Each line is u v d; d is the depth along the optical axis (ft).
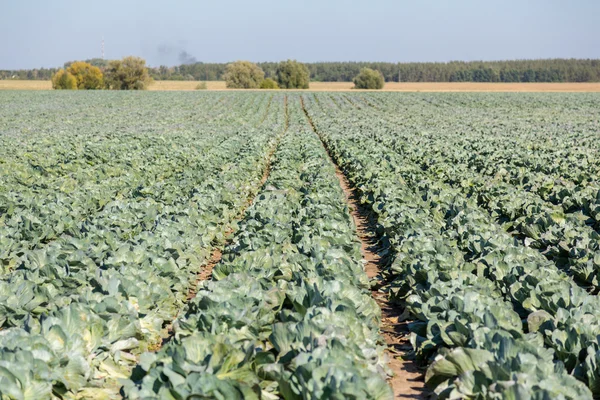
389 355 26.58
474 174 68.08
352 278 29.60
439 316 25.29
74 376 20.86
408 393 23.09
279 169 70.95
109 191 55.83
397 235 39.27
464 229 40.34
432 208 48.55
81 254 31.91
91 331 23.44
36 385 18.89
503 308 25.07
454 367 20.51
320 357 18.98
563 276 30.99
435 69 640.17
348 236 39.55
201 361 19.45
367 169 70.13
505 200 51.47
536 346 20.62
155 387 18.03
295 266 30.78
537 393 16.85
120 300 26.48
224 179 61.26
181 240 36.63
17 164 69.56
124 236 39.50
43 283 28.86
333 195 52.42
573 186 55.88
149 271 30.27
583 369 20.81
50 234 40.83
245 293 26.18
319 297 24.88
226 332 22.58
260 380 19.97
